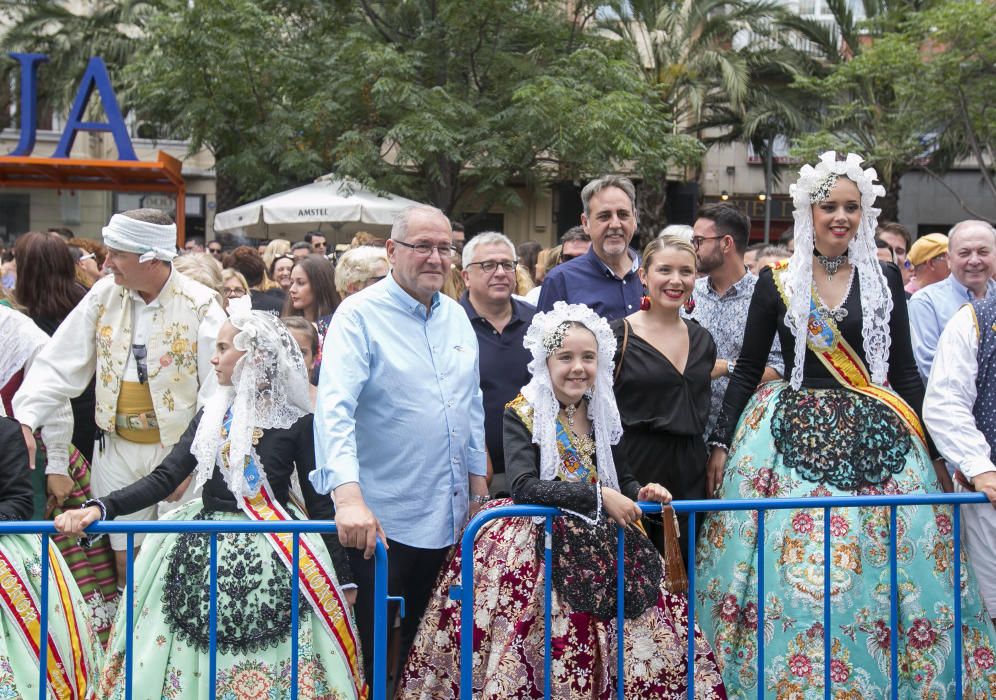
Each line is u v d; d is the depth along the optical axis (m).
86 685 3.86
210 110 17.38
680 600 3.79
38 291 5.31
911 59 19.23
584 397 3.90
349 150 16.22
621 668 3.49
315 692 3.58
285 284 8.29
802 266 4.17
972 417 3.99
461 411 4.05
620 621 3.52
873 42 20.86
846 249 4.22
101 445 4.72
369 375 3.93
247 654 3.60
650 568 3.73
